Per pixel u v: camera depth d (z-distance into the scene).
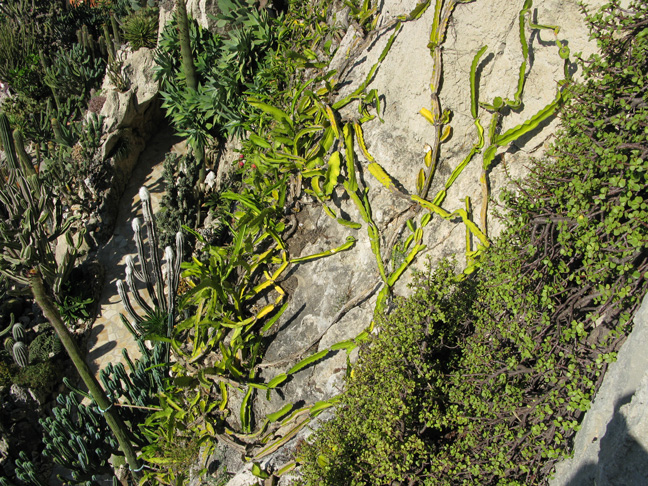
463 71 4.40
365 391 3.94
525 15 3.90
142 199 5.73
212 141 10.00
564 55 3.62
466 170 4.54
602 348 3.01
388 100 5.07
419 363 3.80
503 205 4.27
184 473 5.69
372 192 5.09
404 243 4.87
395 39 5.09
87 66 12.34
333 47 6.57
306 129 5.48
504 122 4.30
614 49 3.14
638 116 2.77
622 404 2.67
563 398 3.11
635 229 2.76
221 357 5.75
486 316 3.68
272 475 4.61
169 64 10.02
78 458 6.59
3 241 8.85
